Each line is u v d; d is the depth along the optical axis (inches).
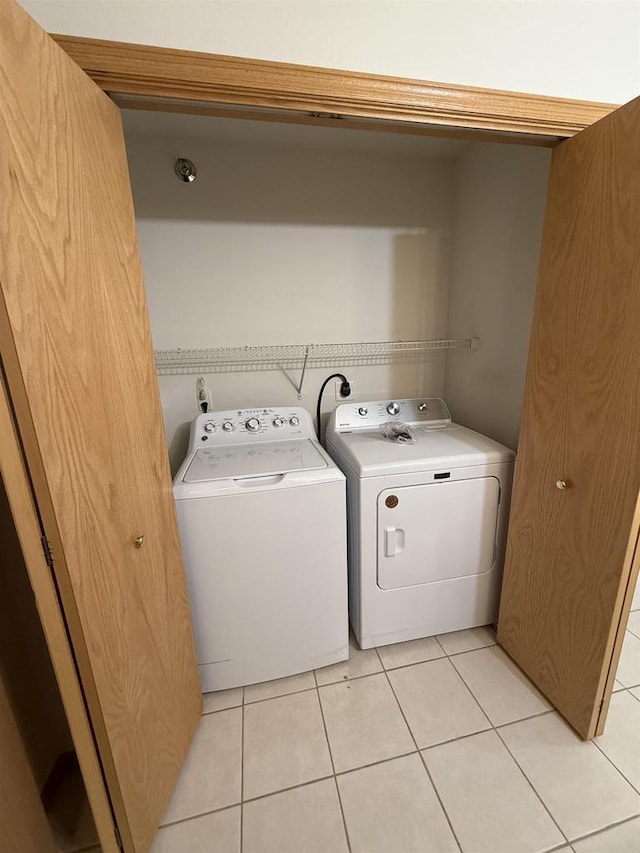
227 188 70.1
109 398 35.1
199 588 54.4
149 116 58.6
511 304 65.4
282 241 74.5
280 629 58.9
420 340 85.4
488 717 55.0
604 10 42.3
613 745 50.6
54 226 28.6
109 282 35.3
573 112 43.2
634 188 37.0
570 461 48.3
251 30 34.9
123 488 37.1
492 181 67.6
